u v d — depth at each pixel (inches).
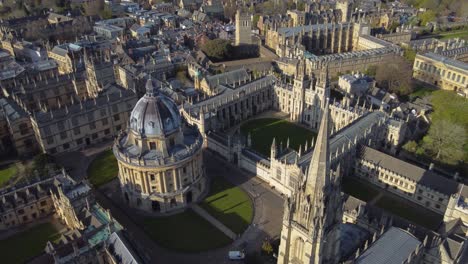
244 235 5280.5
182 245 5137.8
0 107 7445.9
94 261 4416.8
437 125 6904.5
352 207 4968.0
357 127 6697.8
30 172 6402.6
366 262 3634.4
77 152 7426.2
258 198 6008.9
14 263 4896.7
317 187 3070.9
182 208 5846.5
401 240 3956.7
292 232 3476.9
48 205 5713.6
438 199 5556.1
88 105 7485.2
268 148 7367.1
